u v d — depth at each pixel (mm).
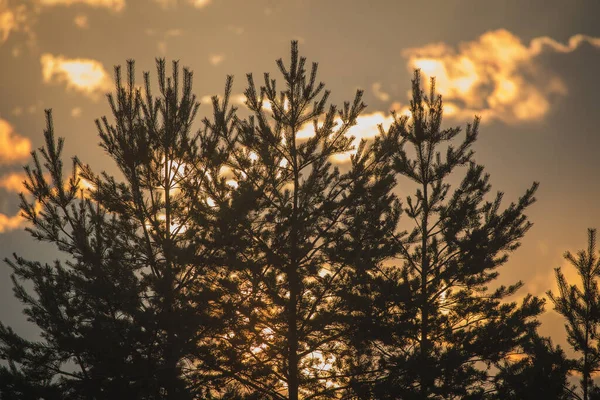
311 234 60188
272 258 57438
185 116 54375
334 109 60906
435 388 56344
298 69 60656
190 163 55781
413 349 59344
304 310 58719
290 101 60500
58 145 52969
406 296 58594
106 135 53594
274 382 58500
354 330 57750
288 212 58438
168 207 54281
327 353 60500
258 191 55281
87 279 51375
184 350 50406
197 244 52969
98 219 52875
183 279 52781
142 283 50719
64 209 52719
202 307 52406
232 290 55250
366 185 59969
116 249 52000
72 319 51562
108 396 49406
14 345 51375
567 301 47938
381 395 55188
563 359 48781
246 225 56469
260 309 57625
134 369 48781
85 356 51125
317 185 59938
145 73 54469
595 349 47375
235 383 56250
